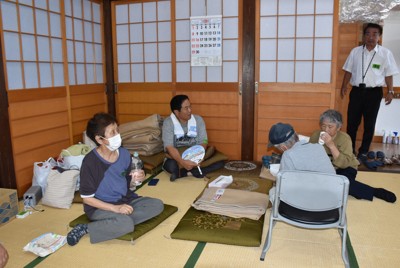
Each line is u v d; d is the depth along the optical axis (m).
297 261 2.04
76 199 2.98
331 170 1.95
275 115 4.13
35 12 3.38
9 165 3.09
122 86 4.62
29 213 2.76
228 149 4.32
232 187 3.02
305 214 1.92
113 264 2.03
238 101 4.20
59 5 3.72
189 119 3.71
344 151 2.84
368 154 4.19
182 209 2.78
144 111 4.59
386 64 4.10
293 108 4.07
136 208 2.45
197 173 3.56
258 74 4.09
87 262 2.05
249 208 2.53
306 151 1.96
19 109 3.19
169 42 4.34
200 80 4.30
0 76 2.97
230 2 4.05
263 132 4.19
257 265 2.00
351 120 4.29
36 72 3.42
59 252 2.17
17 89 3.16
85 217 2.58
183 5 4.21
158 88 4.47
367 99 4.15
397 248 2.16
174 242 2.27
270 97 4.11
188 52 4.29
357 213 2.66
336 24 3.86
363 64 4.12
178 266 2.00
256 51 4.05
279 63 4.04
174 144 3.69
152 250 2.17
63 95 3.78
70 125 3.89
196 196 3.06
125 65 4.58
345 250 1.92
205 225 2.39
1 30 2.97
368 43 4.09
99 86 4.50
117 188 2.35
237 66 4.15
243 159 4.29
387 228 2.42
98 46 4.50
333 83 3.95
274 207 1.97
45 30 3.52
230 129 4.28
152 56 4.45
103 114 2.19
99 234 2.25
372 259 2.04
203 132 3.78
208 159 3.76
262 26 4.02
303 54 3.98
